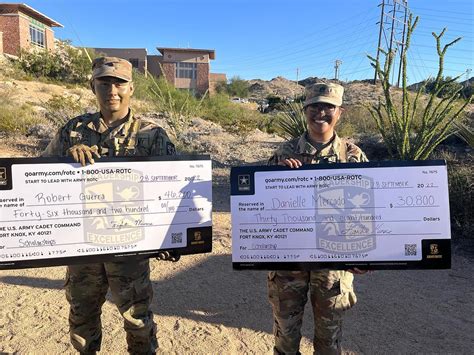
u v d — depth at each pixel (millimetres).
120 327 3305
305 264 2338
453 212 5645
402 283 4145
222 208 6648
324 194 2320
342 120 14180
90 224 2303
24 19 34125
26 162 2215
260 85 91812
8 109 14141
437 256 2289
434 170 2270
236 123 16609
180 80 53281
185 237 2414
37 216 2246
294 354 2420
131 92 2408
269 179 2344
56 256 2279
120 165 2311
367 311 3588
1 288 3949
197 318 3480
